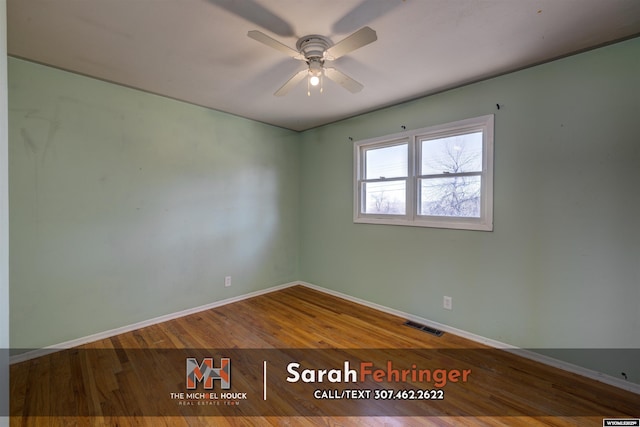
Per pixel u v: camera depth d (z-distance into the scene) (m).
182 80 2.56
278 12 1.63
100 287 2.62
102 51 2.07
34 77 2.26
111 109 2.65
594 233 2.04
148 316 2.92
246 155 3.72
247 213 3.75
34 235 2.30
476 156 2.65
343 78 2.00
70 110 2.43
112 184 2.67
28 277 2.28
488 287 2.54
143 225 2.88
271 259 4.04
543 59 2.16
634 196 1.89
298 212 4.39
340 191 3.80
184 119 3.14
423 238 2.97
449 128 2.74
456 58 2.14
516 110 2.35
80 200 2.51
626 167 1.91
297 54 1.82
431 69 2.32
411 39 1.90
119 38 1.91
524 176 2.32
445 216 2.85
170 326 2.91
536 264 2.28
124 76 2.49
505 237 2.43
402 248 3.15
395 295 3.22
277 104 3.18
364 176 3.59
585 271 2.07
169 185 3.05
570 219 2.13
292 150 4.29
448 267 2.79
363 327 2.90
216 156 3.42
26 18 1.68
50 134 2.35
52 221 2.37
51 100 2.34
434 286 2.89
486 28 1.77
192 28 1.79
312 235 4.21
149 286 2.92
